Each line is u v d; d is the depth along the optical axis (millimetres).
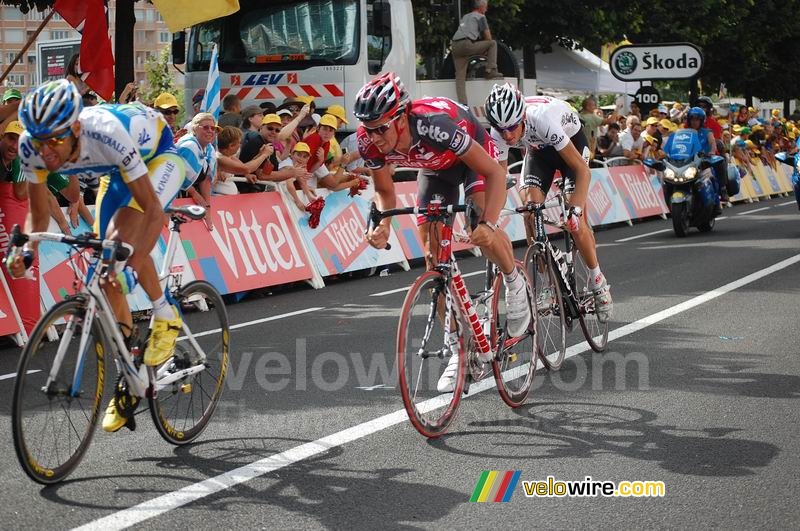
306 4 15883
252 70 16047
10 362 9039
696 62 26109
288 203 13312
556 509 5016
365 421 6605
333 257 13758
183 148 6723
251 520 4844
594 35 26953
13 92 13008
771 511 4965
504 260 6742
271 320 10672
